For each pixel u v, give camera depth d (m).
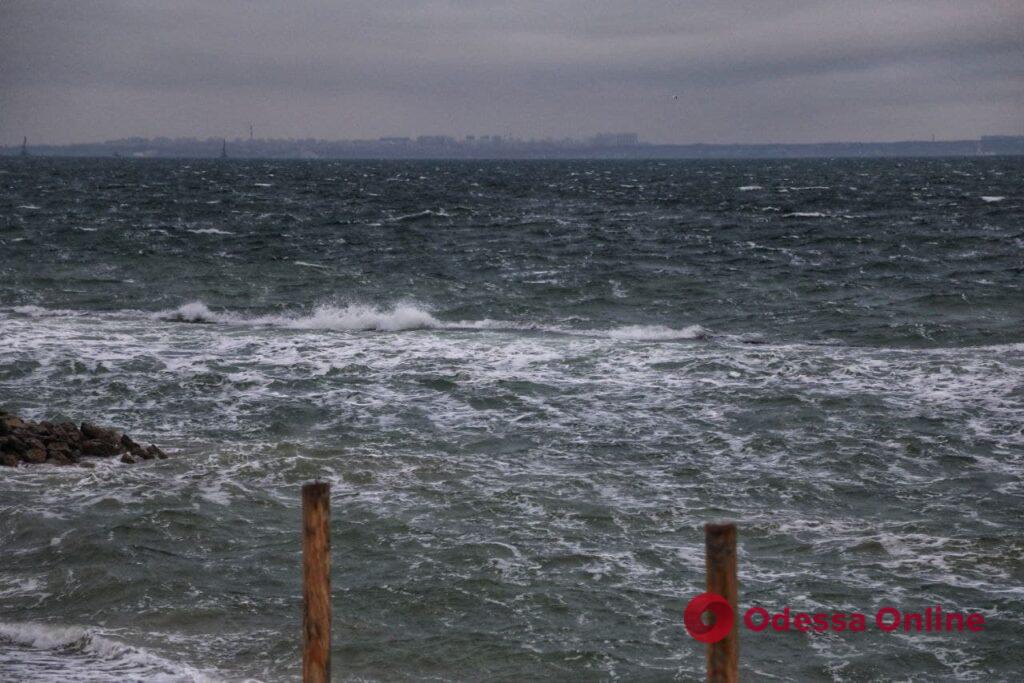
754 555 41.56
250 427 59.59
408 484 49.56
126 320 93.00
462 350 78.56
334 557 41.12
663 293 105.44
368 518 44.91
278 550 42.09
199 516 45.19
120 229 163.00
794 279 112.12
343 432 58.62
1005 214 194.88
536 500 47.31
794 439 56.88
